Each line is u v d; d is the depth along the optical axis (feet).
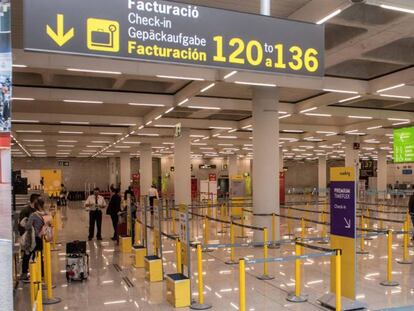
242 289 18.47
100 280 28.14
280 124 75.87
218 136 87.04
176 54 12.68
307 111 54.65
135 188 110.11
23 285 26.76
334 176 22.47
